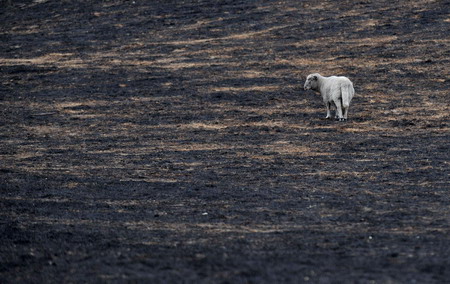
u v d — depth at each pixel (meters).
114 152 46.88
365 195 33.03
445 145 44.88
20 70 78.31
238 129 53.03
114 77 73.38
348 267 21.69
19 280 21.42
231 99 63.38
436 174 37.09
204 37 87.25
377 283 20.05
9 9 115.62
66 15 106.81
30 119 59.75
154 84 70.00
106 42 89.12
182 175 38.91
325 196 33.03
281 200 32.47
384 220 28.36
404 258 22.69
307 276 20.80
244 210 30.80
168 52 82.06
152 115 59.34
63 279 21.31
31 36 95.94
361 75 68.00
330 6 94.75
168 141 50.00
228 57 78.12
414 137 47.62
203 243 25.38
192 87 68.12
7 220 29.81
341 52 75.94
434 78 65.06
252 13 95.81
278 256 23.11
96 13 105.75
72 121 58.56
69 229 28.05
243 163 41.81
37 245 25.58
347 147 45.22
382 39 78.94
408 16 86.12
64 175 39.59
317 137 48.78
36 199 33.84
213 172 39.53
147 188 35.75
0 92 70.31
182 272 21.55
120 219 29.69
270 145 47.03
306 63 73.50
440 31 79.31
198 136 51.28
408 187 34.41
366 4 93.50
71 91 69.38
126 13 103.75
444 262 22.11
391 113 55.44
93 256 23.80
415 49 74.25
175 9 102.75
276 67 72.94
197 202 32.59
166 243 25.50
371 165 39.97
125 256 23.62
